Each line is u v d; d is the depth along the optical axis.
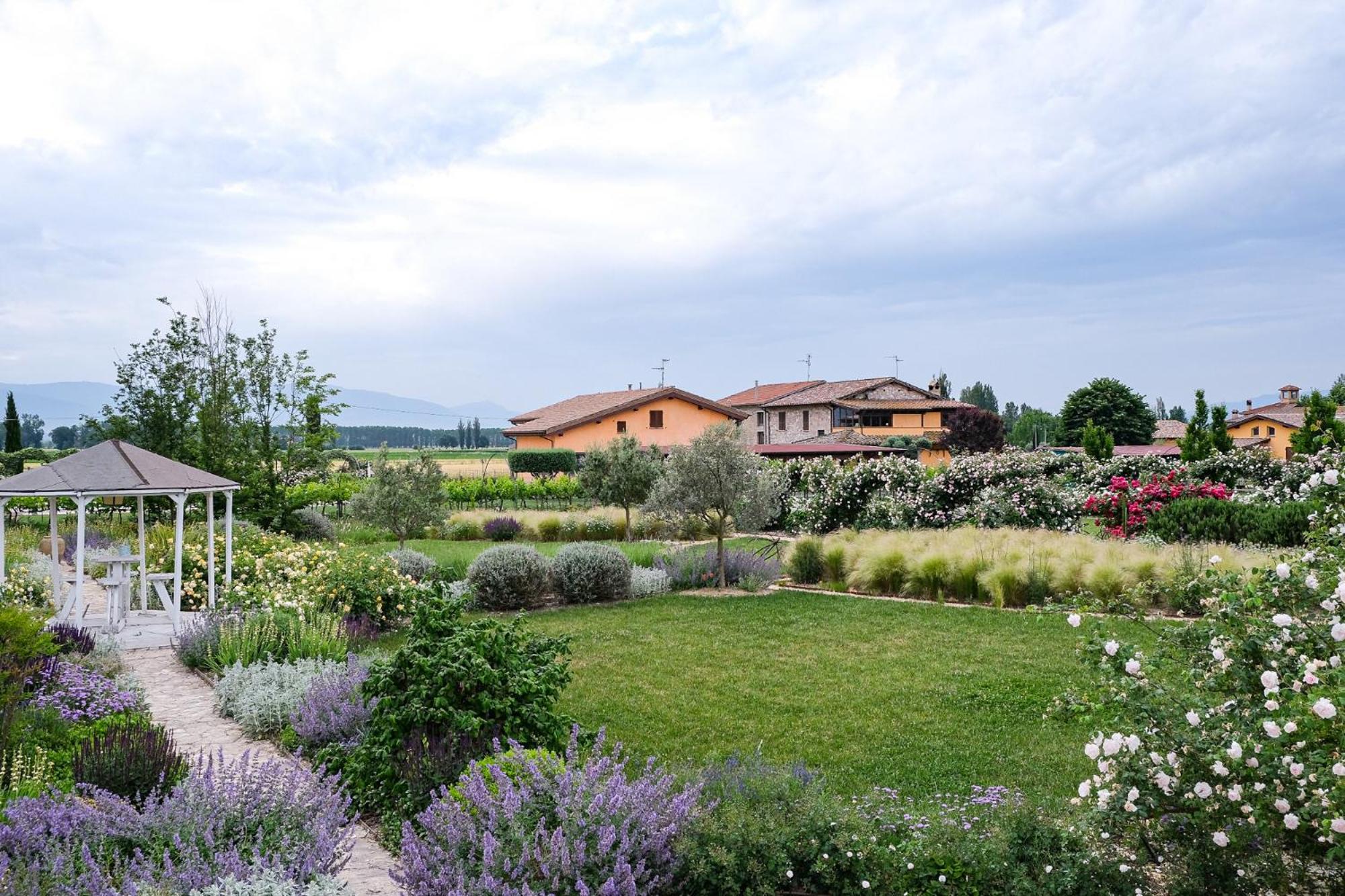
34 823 4.55
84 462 12.49
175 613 12.77
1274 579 4.46
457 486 36.78
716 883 4.25
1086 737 7.54
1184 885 3.94
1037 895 4.02
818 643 11.61
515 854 4.12
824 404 58.09
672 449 17.83
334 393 21.38
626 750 7.43
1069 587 13.82
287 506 21.09
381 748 6.04
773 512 18.05
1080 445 67.44
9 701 6.41
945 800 6.06
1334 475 5.04
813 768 6.91
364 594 13.54
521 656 6.72
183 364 20.59
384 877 5.05
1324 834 3.67
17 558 18.28
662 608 14.86
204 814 4.75
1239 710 4.18
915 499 20.61
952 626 12.52
